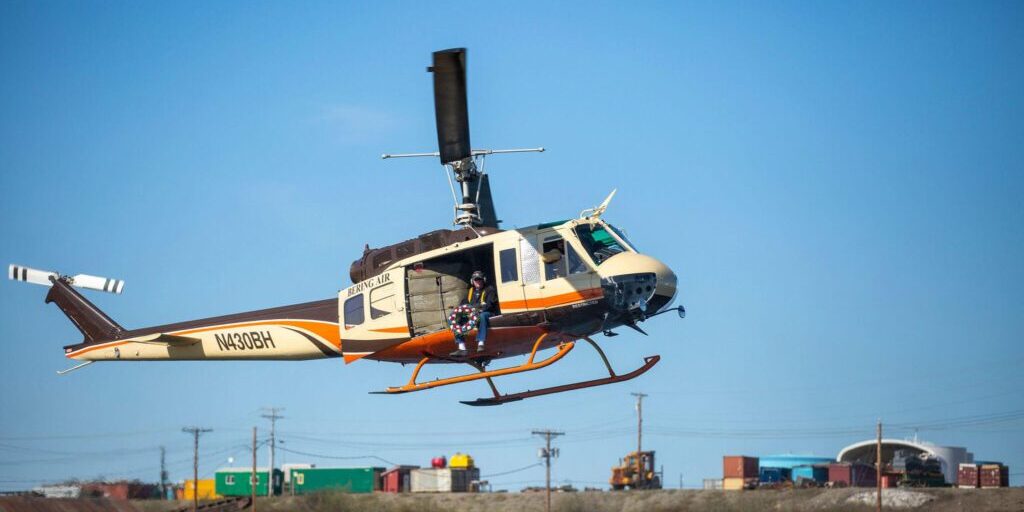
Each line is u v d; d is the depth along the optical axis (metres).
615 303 84.81
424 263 91.38
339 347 99.62
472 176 95.81
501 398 92.50
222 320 106.75
